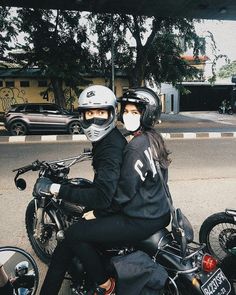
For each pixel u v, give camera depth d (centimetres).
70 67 2156
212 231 334
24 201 499
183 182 608
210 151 942
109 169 193
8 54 2214
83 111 207
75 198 203
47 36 2139
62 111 1647
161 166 206
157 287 184
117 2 1692
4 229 397
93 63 2373
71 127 1611
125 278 185
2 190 558
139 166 193
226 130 1672
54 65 2092
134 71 2434
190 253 199
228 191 552
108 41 2314
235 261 257
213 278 191
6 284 225
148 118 206
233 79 3569
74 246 205
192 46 2416
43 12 2120
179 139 1210
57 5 1745
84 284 230
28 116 1588
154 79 2597
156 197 204
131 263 188
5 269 232
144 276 185
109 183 192
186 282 188
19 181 277
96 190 195
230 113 3488
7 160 827
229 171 695
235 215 293
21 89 2730
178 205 482
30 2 1700
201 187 575
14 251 237
